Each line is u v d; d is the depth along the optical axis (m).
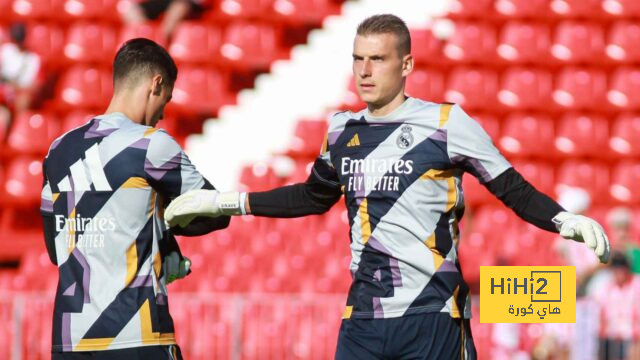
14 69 45.69
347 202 16.14
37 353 35.22
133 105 16.44
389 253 15.56
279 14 49.12
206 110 46.62
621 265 35.19
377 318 15.62
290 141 45.97
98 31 46.97
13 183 43.50
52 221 16.62
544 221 15.39
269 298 35.91
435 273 15.49
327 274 40.25
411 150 15.62
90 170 15.98
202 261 40.75
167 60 16.64
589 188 45.75
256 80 47.88
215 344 35.56
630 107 47.59
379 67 15.68
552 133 46.81
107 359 15.63
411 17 49.28
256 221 42.09
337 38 48.97
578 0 49.78
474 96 46.91
